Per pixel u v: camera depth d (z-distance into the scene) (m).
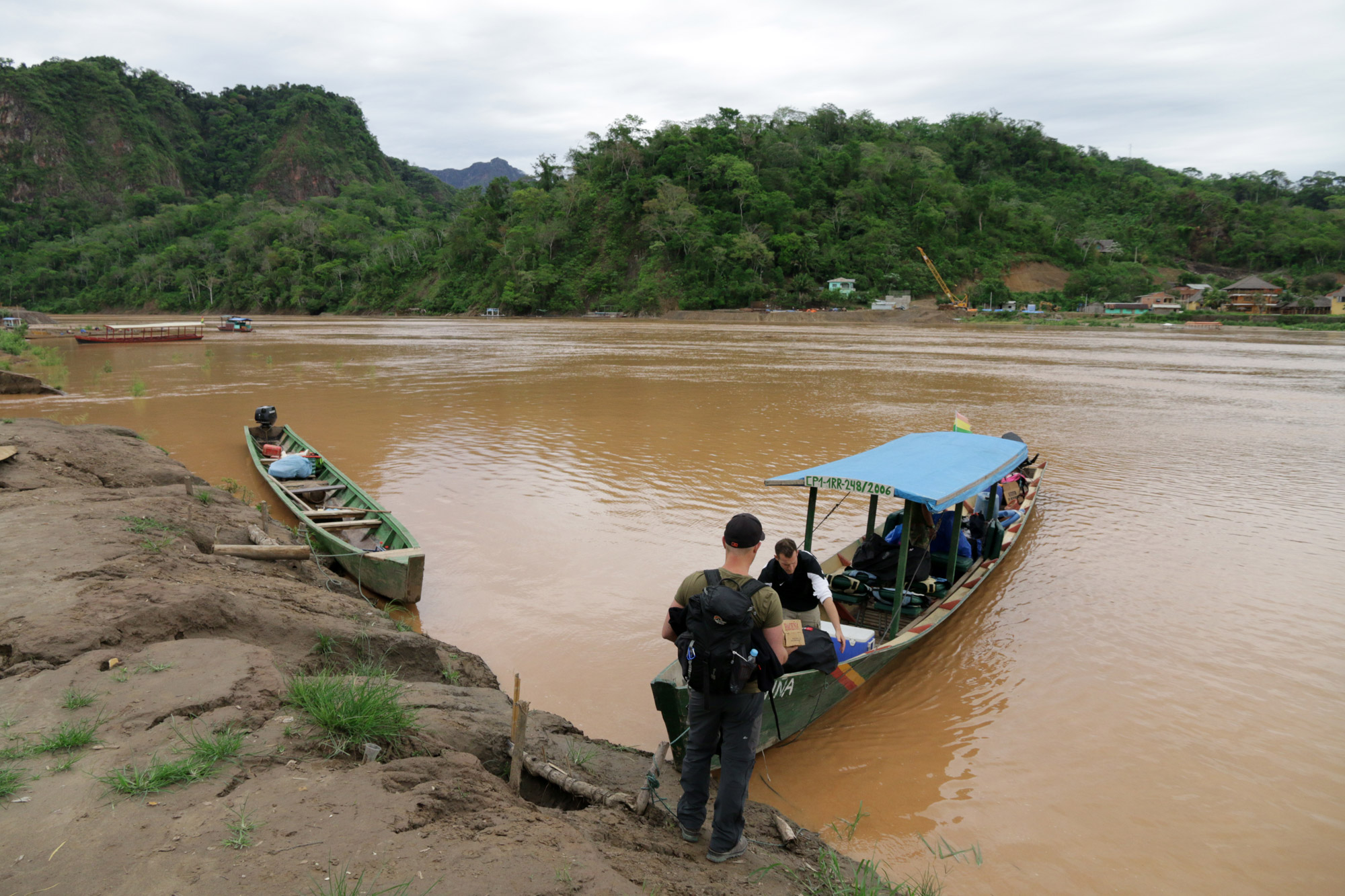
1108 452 17.05
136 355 42.34
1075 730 6.35
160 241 188.38
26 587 5.67
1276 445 17.86
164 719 4.02
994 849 4.94
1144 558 10.32
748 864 3.98
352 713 4.15
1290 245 140.38
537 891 2.98
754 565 9.88
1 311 83.12
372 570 8.60
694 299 108.31
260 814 3.26
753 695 3.87
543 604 8.70
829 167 133.25
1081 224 146.50
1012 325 92.38
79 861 2.88
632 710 6.55
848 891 3.85
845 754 6.05
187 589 5.65
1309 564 10.06
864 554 8.33
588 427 19.27
